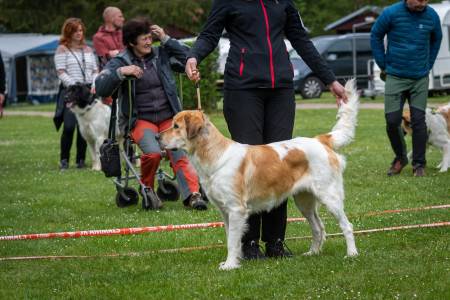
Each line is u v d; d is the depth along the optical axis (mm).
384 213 8641
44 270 6664
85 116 13391
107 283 6121
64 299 5734
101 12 48438
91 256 7180
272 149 6535
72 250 7449
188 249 7309
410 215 8398
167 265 6691
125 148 9805
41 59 41344
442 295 5359
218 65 23797
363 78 33188
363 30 41156
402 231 7645
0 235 8219
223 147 6422
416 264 6215
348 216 8570
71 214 9430
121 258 7031
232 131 6832
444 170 11789
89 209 9781
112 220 8883
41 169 13945
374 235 7586
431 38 11164
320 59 6918
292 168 6527
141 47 9141
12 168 14188
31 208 9891
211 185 6422
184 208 9586
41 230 8453
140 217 9039
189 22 48156
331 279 5871
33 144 18844
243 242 6949
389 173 11500
